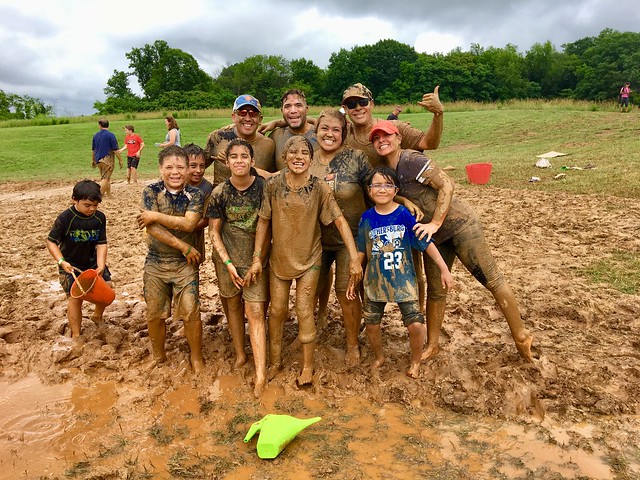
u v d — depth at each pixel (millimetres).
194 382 4441
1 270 7562
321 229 4590
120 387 4398
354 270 4258
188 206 4512
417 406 4070
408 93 79625
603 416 3852
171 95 68938
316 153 4633
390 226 4191
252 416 3938
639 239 7969
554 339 5023
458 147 22656
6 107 83750
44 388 4395
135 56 95562
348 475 3279
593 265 7012
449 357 4633
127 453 3523
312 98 85750
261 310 4477
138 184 16156
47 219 11188
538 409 3943
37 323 5438
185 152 4578
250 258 4500
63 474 3309
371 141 4355
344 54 86875
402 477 3260
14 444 3645
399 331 5309
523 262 7281
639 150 16000
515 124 25469
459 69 80688
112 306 6098
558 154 16891
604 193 11406
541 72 92812
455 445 3580
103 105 68500
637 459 3393
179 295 4520
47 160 22766
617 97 81500
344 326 5016
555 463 3371
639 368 4363
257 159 5242
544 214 9883
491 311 5711
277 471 3330
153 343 4680
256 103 5000
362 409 4043
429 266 4512
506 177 14383
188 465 3389
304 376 4363
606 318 5477
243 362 4695
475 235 4355
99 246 5316
